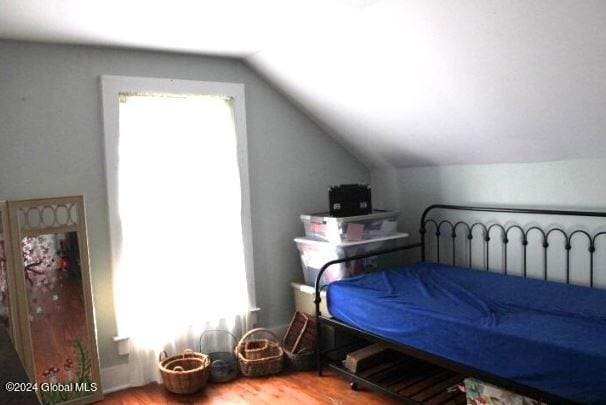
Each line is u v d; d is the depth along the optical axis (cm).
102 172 313
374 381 297
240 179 356
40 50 292
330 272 350
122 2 238
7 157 285
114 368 316
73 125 303
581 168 284
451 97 288
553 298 262
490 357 219
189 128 335
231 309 355
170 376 301
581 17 202
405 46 267
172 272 329
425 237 385
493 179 332
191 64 340
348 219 345
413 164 385
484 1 217
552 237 301
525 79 247
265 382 322
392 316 266
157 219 324
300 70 337
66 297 283
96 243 311
